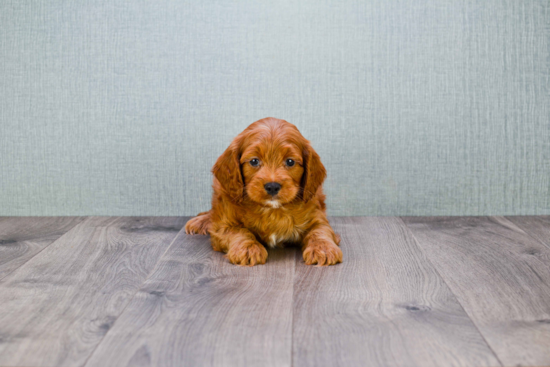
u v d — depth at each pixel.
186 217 2.59
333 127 2.54
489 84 2.52
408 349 1.17
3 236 2.21
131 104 2.54
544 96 2.53
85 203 2.62
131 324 1.30
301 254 1.94
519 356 1.13
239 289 1.55
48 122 2.56
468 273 1.70
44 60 2.51
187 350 1.17
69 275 1.69
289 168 1.85
